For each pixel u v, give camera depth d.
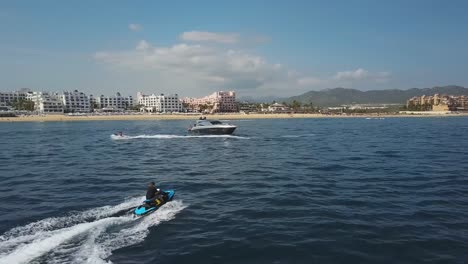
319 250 13.39
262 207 19.20
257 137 70.31
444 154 41.38
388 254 12.98
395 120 174.00
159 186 25.05
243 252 13.33
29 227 16.12
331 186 24.33
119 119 194.75
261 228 15.84
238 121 166.00
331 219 16.94
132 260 12.66
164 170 32.19
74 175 29.80
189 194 22.47
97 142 62.81
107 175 29.70
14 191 23.70
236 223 16.59
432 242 14.02
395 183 25.11
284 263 12.39
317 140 63.19
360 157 39.53
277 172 30.39
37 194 22.72
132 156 42.94
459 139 62.47
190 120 185.50
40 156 43.53
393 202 19.92
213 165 34.97
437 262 12.34
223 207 19.33
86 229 15.45
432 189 23.08
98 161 38.62
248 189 23.75
